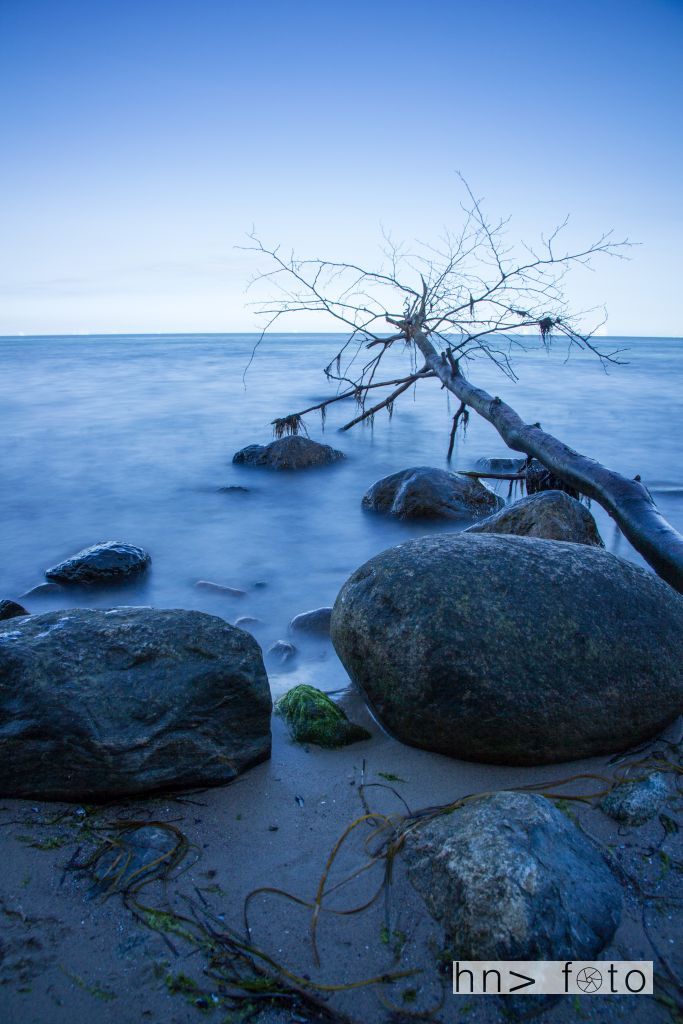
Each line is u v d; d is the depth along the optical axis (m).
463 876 2.09
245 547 6.47
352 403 17.66
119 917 2.13
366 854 2.40
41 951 2.01
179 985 1.92
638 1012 1.86
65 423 14.07
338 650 3.39
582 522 5.05
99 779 2.59
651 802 2.57
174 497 8.34
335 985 1.93
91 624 2.89
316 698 3.28
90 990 1.90
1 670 2.68
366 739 3.13
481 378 26.81
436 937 2.06
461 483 7.40
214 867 2.34
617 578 3.18
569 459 6.52
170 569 5.84
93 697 2.63
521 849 2.09
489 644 2.88
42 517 7.50
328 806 2.67
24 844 2.41
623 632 2.97
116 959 1.99
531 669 2.85
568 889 2.05
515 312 9.20
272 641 4.35
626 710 2.88
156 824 2.51
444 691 2.89
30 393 19.92
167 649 2.81
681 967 1.98
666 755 2.91
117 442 11.95
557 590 3.05
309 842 2.47
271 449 10.03
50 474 9.52
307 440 10.13
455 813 2.40
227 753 2.79
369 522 7.27
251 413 15.69
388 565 3.32
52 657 2.71
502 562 3.19
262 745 2.90
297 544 6.57
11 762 2.59
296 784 2.80
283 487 8.82
